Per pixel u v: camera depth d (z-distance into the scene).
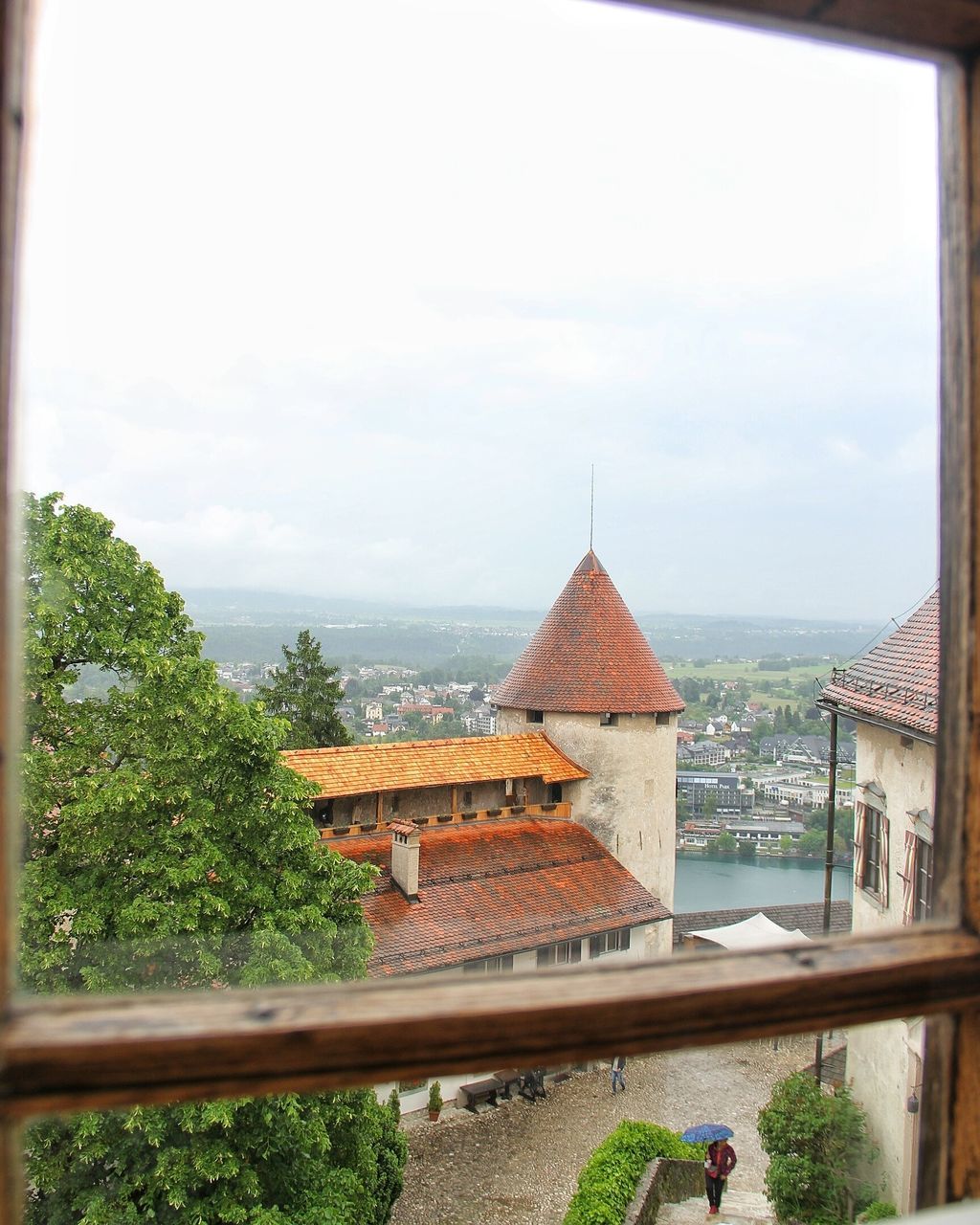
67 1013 1.38
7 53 1.32
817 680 16.08
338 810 23.31
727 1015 1.61
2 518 1.33
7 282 1.34
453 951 20.56
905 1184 11.84
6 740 1.34
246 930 12.40
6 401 1.33
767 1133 13.51
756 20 1.79
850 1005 1.68
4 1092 1.30
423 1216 16.67
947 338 1.88
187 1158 10.07
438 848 23.97
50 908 10.73
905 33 1.79
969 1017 1.77
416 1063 1.44
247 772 12.95
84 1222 9.55
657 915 25.03
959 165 1.84
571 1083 22.14
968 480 1.80
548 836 26.23
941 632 1.90
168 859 11.41
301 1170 11.16
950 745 1.87
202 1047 1.35
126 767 11.91
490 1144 19.31
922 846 12.52
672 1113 20.67
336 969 13.22
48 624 12.12
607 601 29.20
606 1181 13.88
